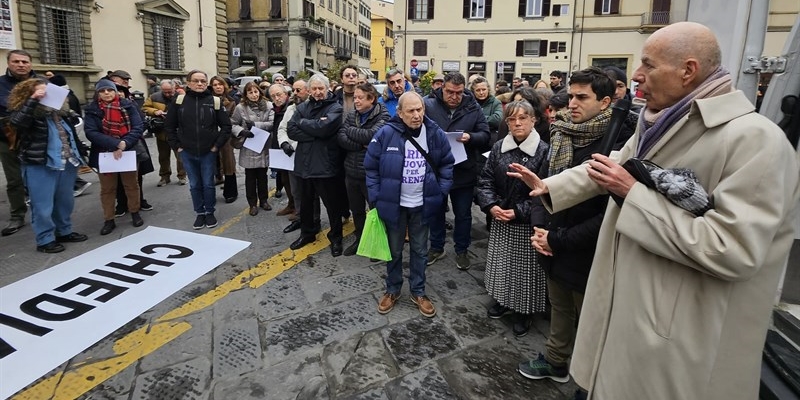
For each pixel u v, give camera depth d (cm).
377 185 298
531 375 236
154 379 234
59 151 390
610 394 144
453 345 266
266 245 427
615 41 2569
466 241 374
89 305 308
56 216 418
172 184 676
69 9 1266
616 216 157
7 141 438
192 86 450
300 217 446
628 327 139
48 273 358
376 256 290
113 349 259
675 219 122
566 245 196
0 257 388
